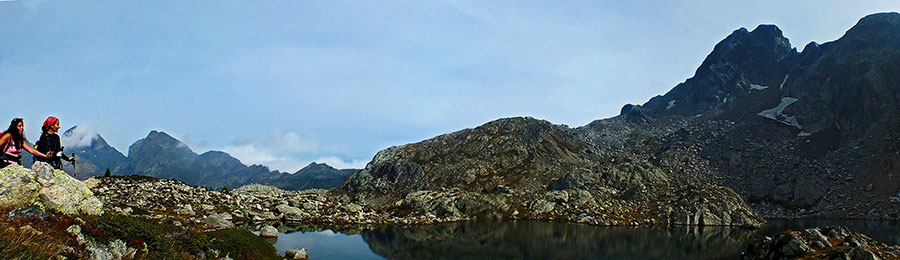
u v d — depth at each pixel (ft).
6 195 55.21
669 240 242.37
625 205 410.31
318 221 289.33
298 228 246.68
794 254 135.23
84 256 48.70
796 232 150.10
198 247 84.74
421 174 566.36
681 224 354.33
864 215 413.59
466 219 373.20
